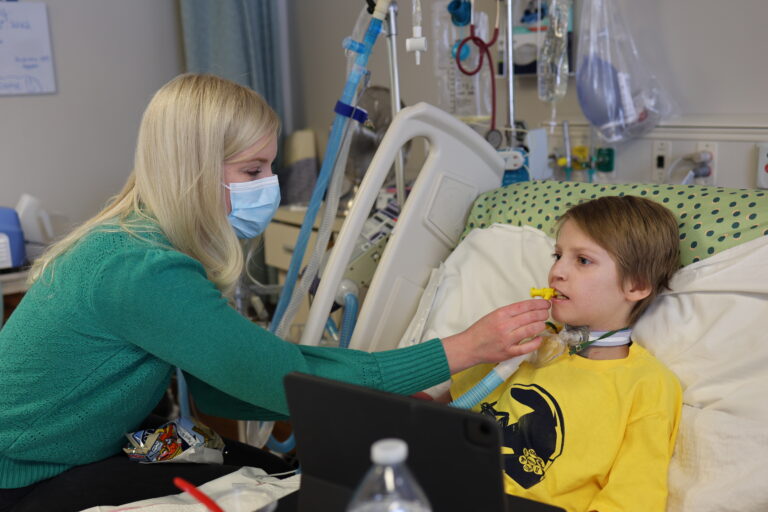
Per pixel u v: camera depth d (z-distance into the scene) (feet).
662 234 4.23
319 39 11.19
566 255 4.27
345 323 5.72
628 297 4.21
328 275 5.25
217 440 4.76
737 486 3.59
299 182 10.92
